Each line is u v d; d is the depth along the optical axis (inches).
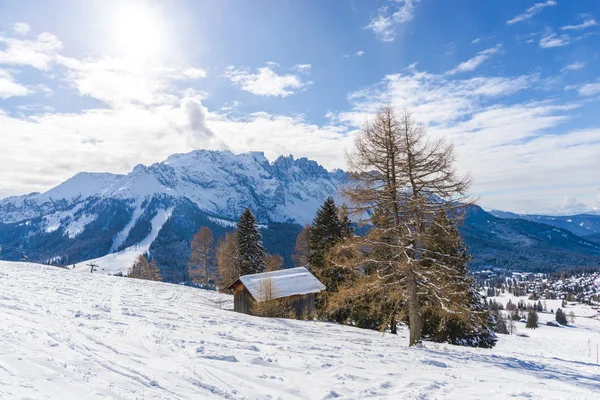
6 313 470.0
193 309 828.6
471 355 543.8
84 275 1464.1
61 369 271.6
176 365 320.2
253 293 1149.7
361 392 297.9
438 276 600.4
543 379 391.5
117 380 266.1
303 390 291.4
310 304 1215.6
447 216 572.1
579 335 3563.0
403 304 671.8
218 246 2421.3
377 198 599.5
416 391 308.5
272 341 484.4
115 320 505.4
